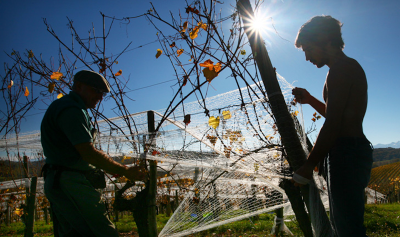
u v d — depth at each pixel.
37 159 3.66
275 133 2.64
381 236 4.13
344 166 1.65
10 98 3.16
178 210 4.01
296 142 2.30
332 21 1.92
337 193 1.67
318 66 2.04
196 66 2.50
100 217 2.01
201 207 3.95
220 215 4.11
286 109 2.36
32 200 3.74
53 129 1.98
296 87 2.56
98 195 2.07
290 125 2.31
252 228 5.23
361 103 1.74
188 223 3.95
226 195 4.17
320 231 2.08
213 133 2.59
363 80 1.76
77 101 2.07
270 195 4.23
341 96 1.71
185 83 2.51
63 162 1.99
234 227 5.33
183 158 2.57
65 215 1.99
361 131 1.76
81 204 1.95
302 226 2.38
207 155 2.64
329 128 1.71
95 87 2.14
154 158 2.38
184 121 2.55
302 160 2.28
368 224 4.97
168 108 2.56
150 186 2.58
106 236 2.02
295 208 2.40
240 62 2.48
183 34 2.54
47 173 2.03
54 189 1.97
